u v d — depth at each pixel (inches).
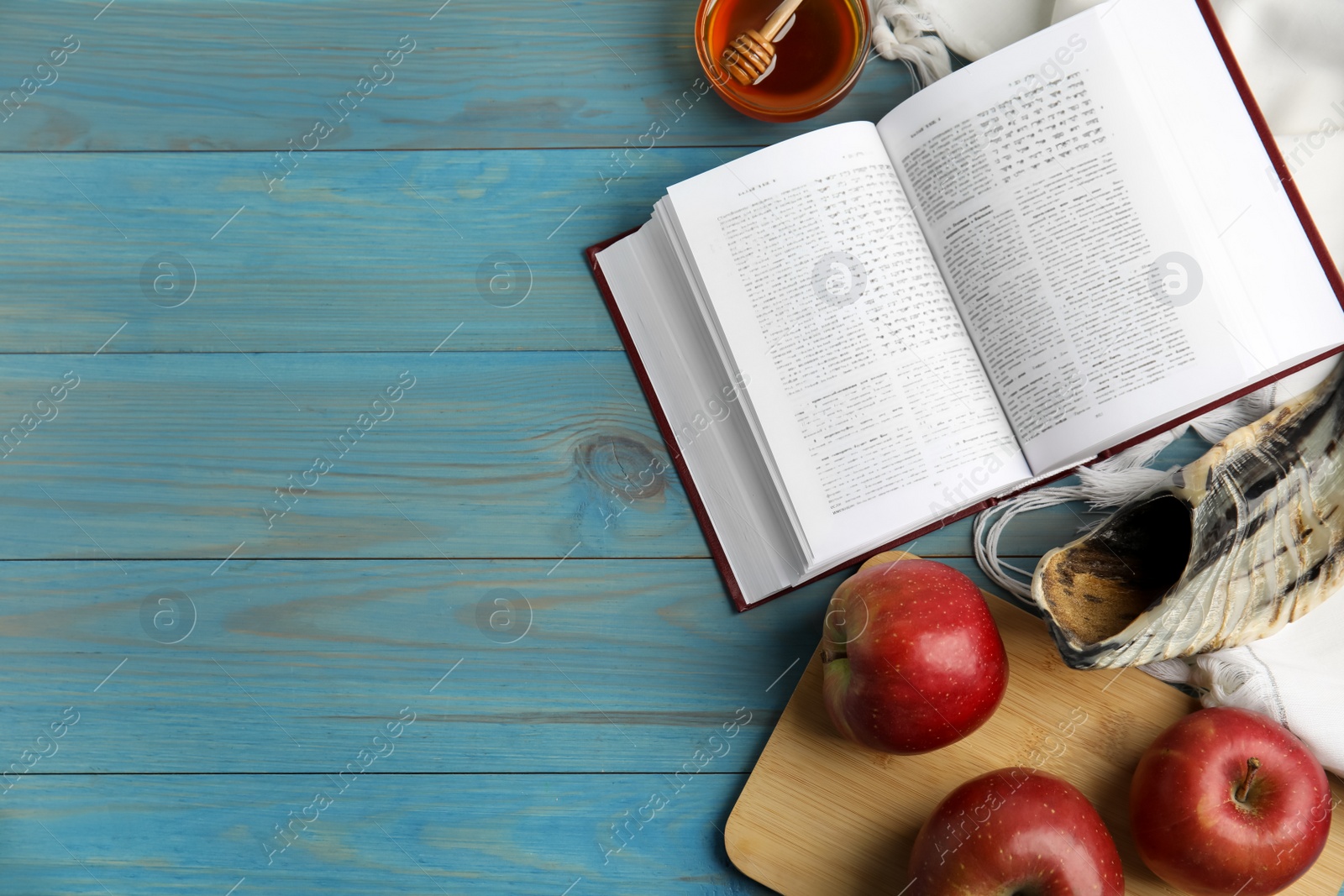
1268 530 25.4
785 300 25.7
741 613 28.3
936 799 27.3
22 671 28.6
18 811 28.3
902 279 26.0
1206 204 25.1
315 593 28.6
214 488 28.8
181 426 28.9
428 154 28.9
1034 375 25.7
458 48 28.9
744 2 26.8
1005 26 28.0
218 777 28.4
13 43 29.0
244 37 29.0
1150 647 25.5
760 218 25.7
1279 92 27.7
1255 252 25.1
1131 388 25.1
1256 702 26.0
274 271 29.0
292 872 28.2
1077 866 23.5
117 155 29.0
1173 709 27.1
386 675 28.5
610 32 28.9
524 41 28.9
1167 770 24.6
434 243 28.9
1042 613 25.3
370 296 28.8
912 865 25.1
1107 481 27.6
